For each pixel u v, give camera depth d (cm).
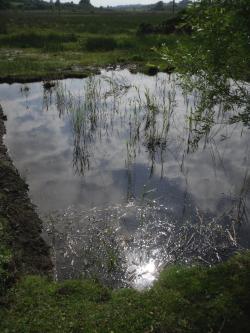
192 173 1145
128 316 568
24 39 3372
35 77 2209
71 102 1677
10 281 644
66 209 952
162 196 1016
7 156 1202
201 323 557
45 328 547
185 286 630
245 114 669
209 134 1402
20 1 13312
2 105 1766
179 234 848
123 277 725
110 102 1759
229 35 583
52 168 1181
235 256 704
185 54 653
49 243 816
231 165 1184
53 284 645
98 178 1122
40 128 1501
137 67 2512
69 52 3030
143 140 1379
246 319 560
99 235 843
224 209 950
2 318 566
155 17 7144
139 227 876
